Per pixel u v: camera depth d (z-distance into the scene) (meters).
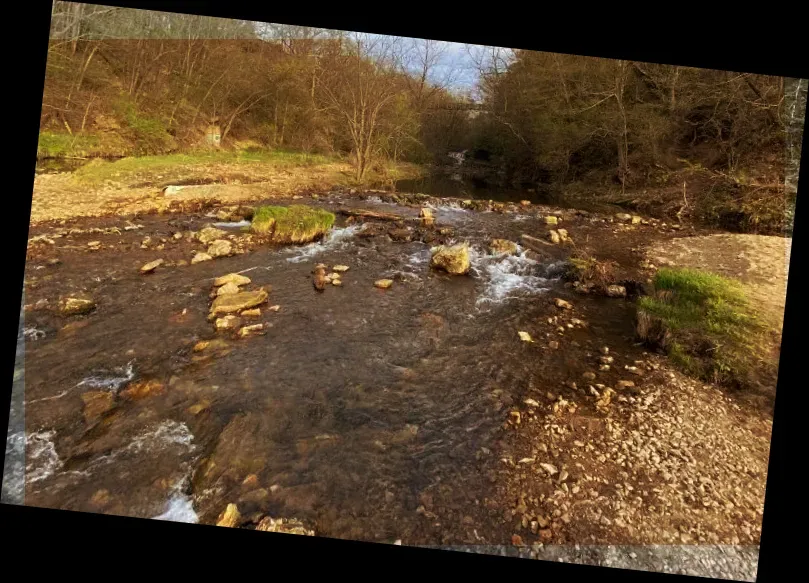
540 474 2.97
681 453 3.19
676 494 2.85
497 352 4.49
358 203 10.33
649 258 7.16
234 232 7.30
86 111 11.33
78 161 10.59
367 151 14.57
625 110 12.17
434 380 3.98
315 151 16.88
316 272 5.96
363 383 3.87
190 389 3.62
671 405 3.71
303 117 16.69
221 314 4.75
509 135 16.44
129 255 6.06
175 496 2.67
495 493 2.81
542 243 7.82
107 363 3.86
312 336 4.55
